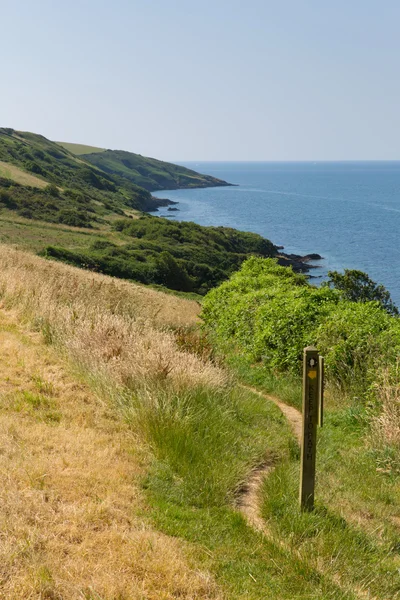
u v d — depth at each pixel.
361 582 4.37
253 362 12.26
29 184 101.88
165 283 60.31
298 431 8.07
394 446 7.17
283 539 4.76
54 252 51.31
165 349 8.59
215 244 85.25
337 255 87.81
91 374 7.70
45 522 4.09
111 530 4.17
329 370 9.90
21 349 8.42
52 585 3.48
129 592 3.54
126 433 6.18
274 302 12.34
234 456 6.27
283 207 182.88
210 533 4.52
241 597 3.77
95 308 11.54
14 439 5.38
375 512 5.68
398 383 7.94
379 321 10.16
